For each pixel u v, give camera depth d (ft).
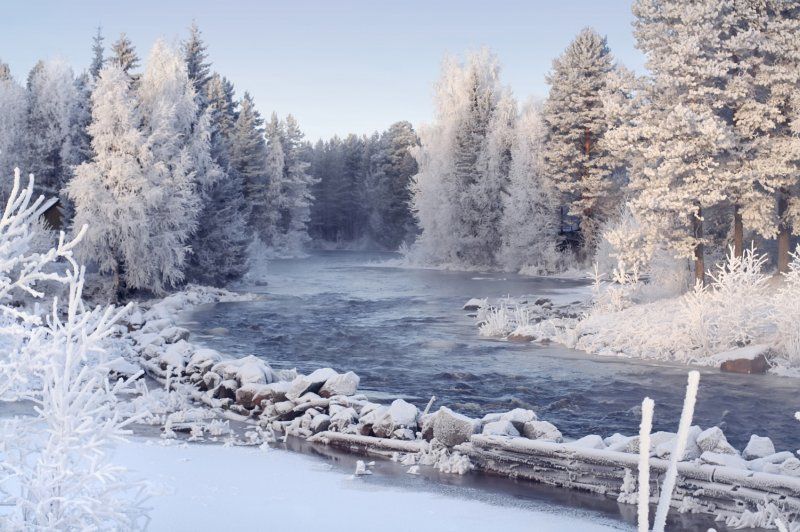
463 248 225.15
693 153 98.89
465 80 231.09
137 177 124.26
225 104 287.69
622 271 97.81
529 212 200.85
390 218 387.14
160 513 23.49
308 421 40.34
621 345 74.95
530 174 200.85
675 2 104.27
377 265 249.34
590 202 190.49
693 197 98.58
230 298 134.31
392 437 37.04
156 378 53.83
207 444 36.11
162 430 39.04
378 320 101.81
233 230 160.76
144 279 127.95
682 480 28.60
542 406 49.57
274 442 37.93
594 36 194.70
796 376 61.57
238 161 285.02
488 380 59.16
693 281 108.78
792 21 103.65
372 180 409.28
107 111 125.59
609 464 29.94
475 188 217.56
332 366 65.51
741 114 102.37
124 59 170.09
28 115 150.82
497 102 228.43
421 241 242.58
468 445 33.94
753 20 105.09
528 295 133.90
